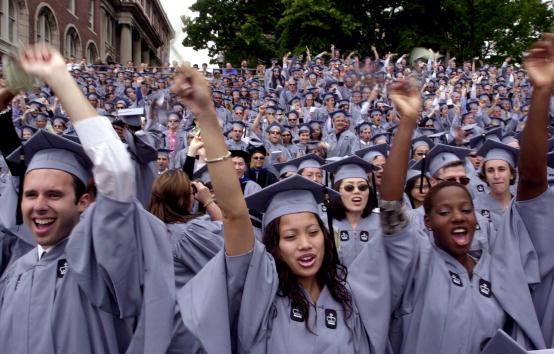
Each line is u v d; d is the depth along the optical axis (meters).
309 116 12.58
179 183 3.34
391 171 2.28
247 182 5.49
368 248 2.40
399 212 2.31
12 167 2.66
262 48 32.69
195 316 2.07
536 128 2.40
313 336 2.19
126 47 41.38
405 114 2.25
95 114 1.90
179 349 2.48
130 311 2.06
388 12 26.77
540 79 2.35
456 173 4.47
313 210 2.38
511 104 14.33
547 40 2.31
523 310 2.46
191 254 3.15
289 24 26.58
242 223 2.07
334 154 9.66
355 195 4.45
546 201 2.55
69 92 1.87
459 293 2.47
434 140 8.03
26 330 2.10
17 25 24.61
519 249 2.60
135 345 2.03
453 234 2.53
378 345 2.24
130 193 1.93
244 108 12.57
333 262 2.38
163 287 2.07
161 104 2.05
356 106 12.55
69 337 2.09
